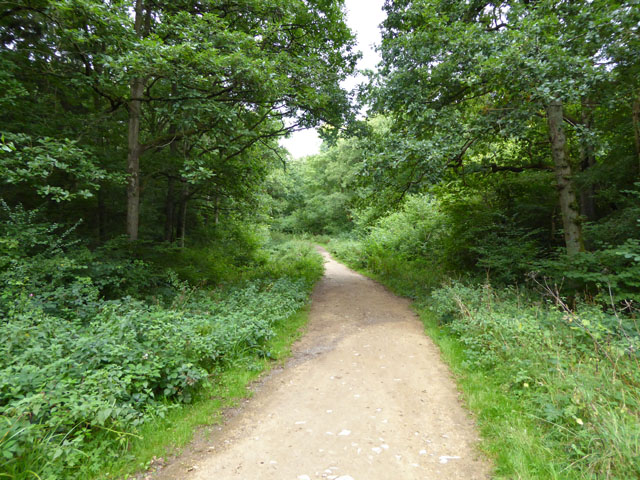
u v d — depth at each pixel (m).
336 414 3.86
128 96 9.78
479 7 9.30
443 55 8.41
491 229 10.95
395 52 9.55
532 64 6.22
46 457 2.57
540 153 11.45
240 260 17.30
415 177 9.95
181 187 13.71
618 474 2.41
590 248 8.58
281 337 6.61
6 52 7.43
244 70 7.39
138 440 3.14
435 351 5.94
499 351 4.81
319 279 14.72
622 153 8.24
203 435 3.41
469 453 3.05
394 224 18.31
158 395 3.94
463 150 9.54
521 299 7.25
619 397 3.19
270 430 3.53
